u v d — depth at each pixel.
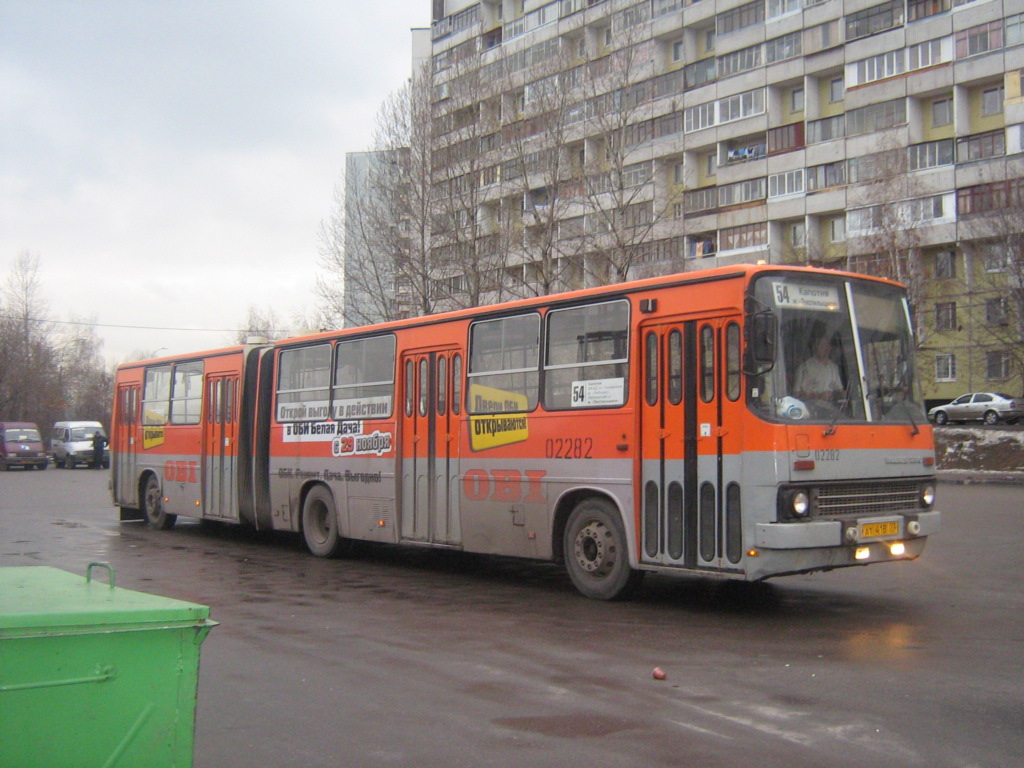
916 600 9.84
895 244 37.09
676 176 53.34
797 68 48.62
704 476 8.84
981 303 40.81
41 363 67.19
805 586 10.82
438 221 31.41
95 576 11.82
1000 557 12.89
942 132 45.59
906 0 45.66
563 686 6.48
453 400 11.72
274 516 14.79
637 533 9.41
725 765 4.91
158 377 18.02
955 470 33.59
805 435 8.45
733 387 8.68
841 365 8.99
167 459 17.50
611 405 9.76
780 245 48.88
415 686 6.54
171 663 3.42
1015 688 6.32
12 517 20.70
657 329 9.40
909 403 9.45
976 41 43.69
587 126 31.59
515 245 30.97
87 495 28.16
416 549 14.98
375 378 12.97
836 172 47.22
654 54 53.62
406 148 31.72
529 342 10.78
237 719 5.82
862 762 4.93
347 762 5.04
